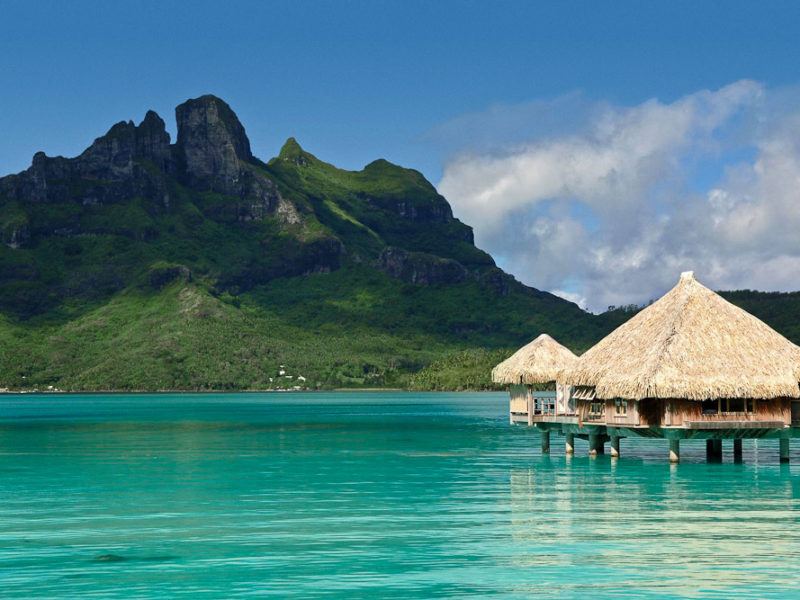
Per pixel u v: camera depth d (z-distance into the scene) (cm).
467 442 5581
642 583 1783
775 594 1700
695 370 3334
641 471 3600
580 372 3722
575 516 2533
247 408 13700
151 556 2042
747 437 3481
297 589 1753
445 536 2253
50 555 2055
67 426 8100
